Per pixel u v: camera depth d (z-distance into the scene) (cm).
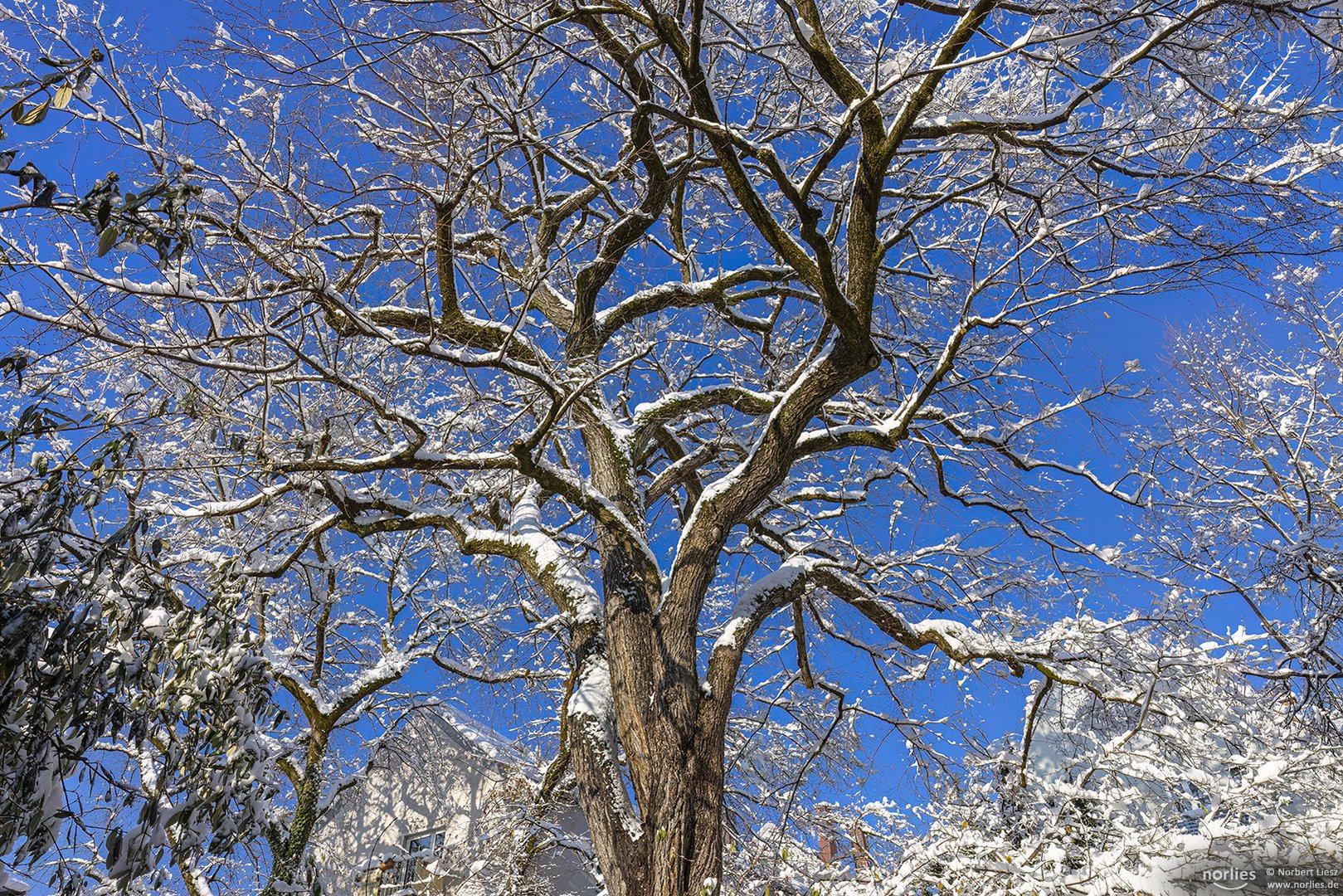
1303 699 809
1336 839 532
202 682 407
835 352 782
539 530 825
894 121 739
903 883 610
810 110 1005
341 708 1127
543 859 1369
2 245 496
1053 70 700
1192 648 746
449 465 682
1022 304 769
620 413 1108
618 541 761
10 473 384
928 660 947
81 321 532
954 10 697
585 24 760
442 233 687
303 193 642
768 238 780
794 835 889
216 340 557
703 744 654
